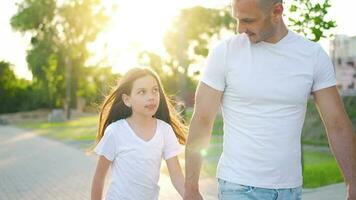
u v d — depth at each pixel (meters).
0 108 77.12
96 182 3.90
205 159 15.30
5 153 20.16
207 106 3.12
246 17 2.89
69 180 12.12
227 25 68.69
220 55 3.07
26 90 76.94
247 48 3.03
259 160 3.00
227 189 3.06
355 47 23.16
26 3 57.44
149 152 3.81
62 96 62.78
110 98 4.03
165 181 11.01
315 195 8.97
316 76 3.05
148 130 3.86
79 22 56.78
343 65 23.31
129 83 3.87
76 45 57.25
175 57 70.31
